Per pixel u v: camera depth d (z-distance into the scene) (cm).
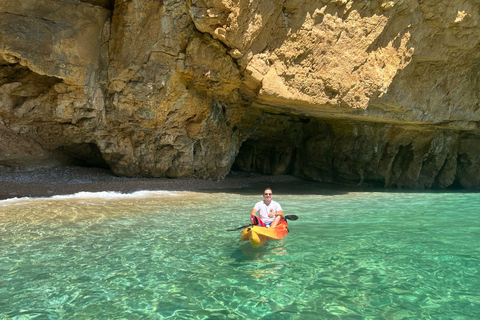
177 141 1202
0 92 986
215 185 1357
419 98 1291
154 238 578
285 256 491
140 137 1165
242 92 1212
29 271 424
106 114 1091
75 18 950
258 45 962
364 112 1246
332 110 1159
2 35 857
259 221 587
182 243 551
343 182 1686
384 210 910
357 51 1044
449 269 445
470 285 397
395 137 1595
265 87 984
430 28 1128
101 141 1143
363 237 599
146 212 800
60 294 364
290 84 1009
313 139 1736
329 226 690
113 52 1011
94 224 667
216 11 871
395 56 1116
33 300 349
